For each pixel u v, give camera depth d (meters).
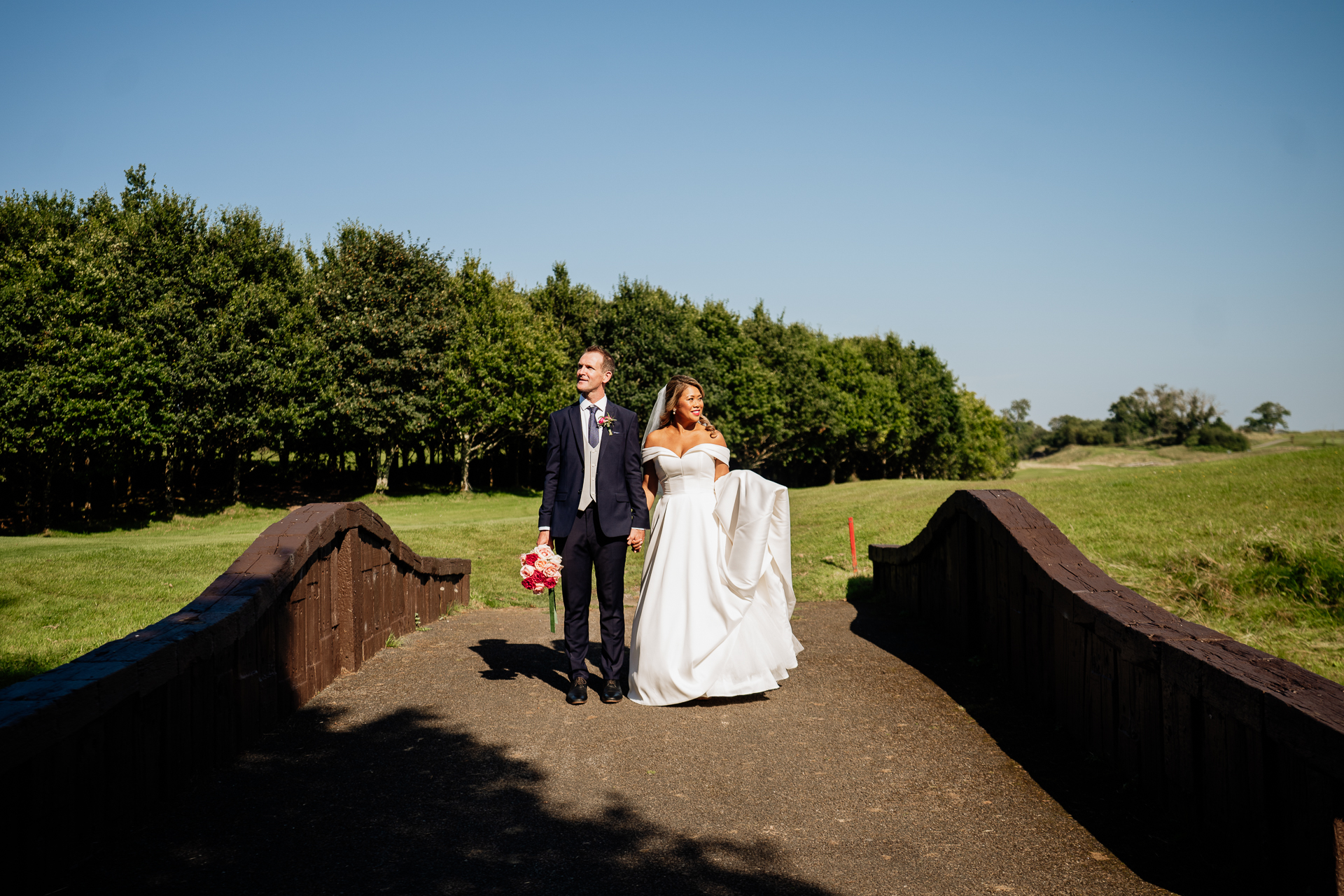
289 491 38.62
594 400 5.07
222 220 33.50
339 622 5.54
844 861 2.97
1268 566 6.57
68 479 29.56
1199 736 3.05
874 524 16.12
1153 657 3.29
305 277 35.59
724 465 5.45
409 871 2.86
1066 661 4.26
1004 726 4.43
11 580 9.47
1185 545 7.93
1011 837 3.14
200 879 2.75
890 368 64.69
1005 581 5.25
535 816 3.34
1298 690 2.60
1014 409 182.25
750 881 2.82
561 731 4.42
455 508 34.41
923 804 3.46
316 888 2.72
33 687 2.71
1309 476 11.78
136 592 9.09
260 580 4.17
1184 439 141.50
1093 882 2.78
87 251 25.94
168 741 3.39
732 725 4.52
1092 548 8.46
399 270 36.31
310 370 32.12
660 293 44.88
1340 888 2.25
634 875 2.86
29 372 23.39
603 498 4.96
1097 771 3.76
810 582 10.84
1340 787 2.26
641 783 3.71
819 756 4.04
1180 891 2.70
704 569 5.08
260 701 4.24
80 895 2.61
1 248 25.84
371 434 35.00
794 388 52.09
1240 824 2.78
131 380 25.80
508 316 39.16
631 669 5.11
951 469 71.25
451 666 5.82
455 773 3.80
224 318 29.02
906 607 8.20
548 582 4.76
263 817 3.28
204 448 31.59
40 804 2.59
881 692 5.14
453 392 35.81
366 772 3.79
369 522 5.86
